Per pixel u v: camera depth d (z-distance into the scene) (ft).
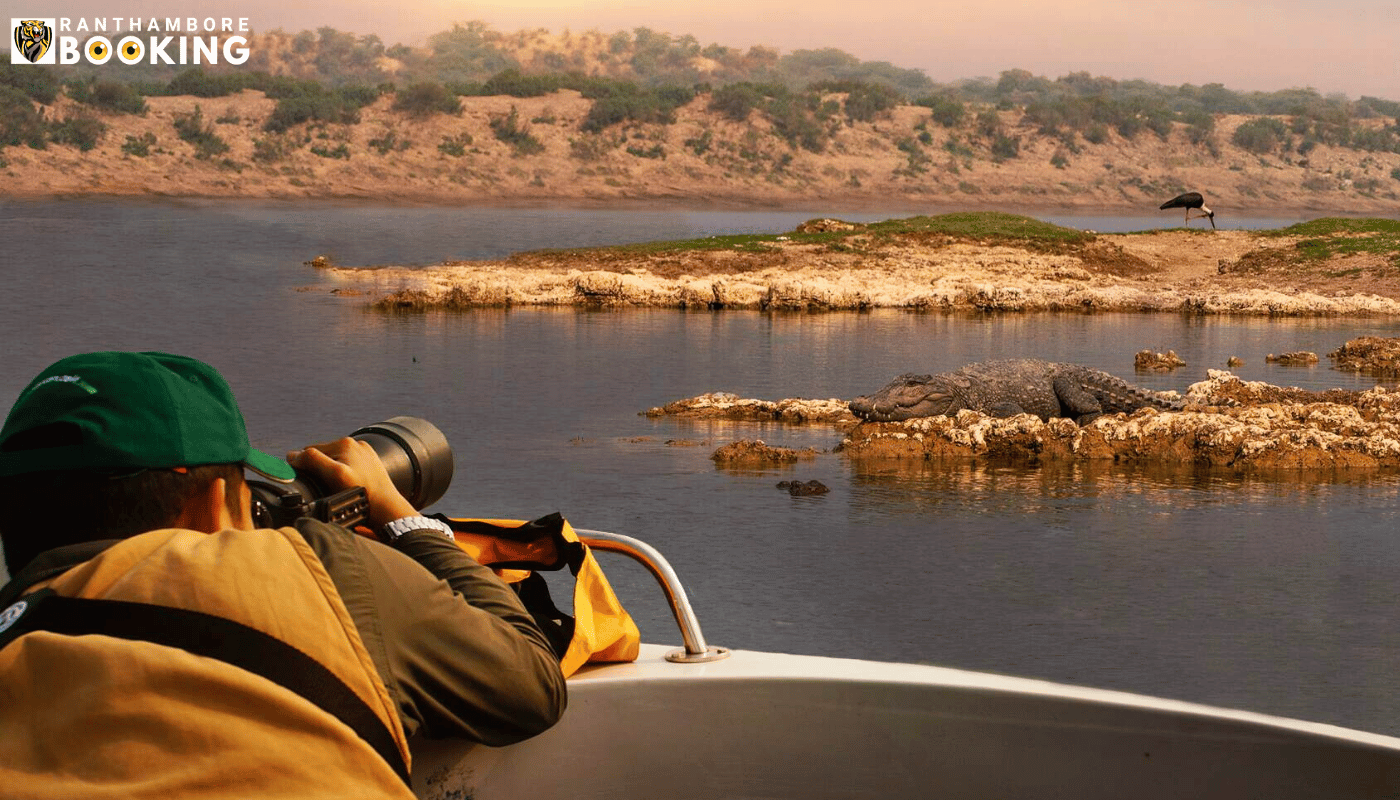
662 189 428.97
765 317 83.05
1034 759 6.28
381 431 6.62
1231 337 72.84
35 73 399.03
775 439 38.88
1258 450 35.06
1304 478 33.45
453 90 482.28
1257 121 598.34
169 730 4.12
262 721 4.26
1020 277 107.14
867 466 34.76
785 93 510.99
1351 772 5.85
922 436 37.11
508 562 7.05
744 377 53.42
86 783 4.02
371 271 109.19
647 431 40.09
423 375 52.11
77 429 4.74
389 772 4.44
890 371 55.98
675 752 6.40
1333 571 23.76
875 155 495.82
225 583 4.40
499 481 32.01
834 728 6.43
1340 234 120.57
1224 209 500.74
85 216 206.69
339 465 6.07
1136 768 6.17
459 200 385.70
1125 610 21.03
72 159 363.15
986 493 31.14
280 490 5.80
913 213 414.00
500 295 87.61
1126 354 63.87
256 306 80.12
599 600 6.84
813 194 450.71
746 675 6.46
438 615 5.14
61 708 4.13
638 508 29.07
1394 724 15.90
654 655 6.95
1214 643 19.31
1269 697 16.93
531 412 43.45
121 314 73.15
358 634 4.68
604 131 461.78
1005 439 36.78
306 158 401.08
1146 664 18.28
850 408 40.70
